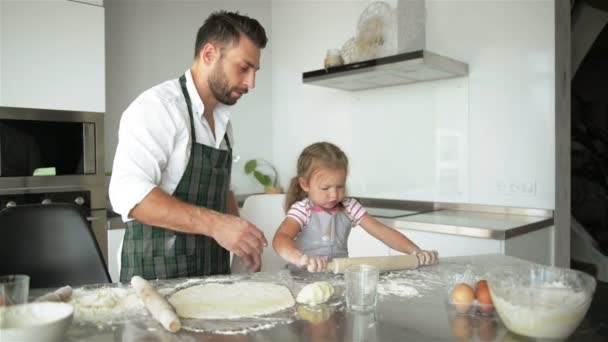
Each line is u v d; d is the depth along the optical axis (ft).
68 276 3.78
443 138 8.09
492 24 7.44
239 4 10.45
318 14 10.05
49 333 1.98
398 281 3.32
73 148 6.98
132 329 2.34
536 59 7.00
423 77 7.91
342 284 3.25
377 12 7.62
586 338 2.20
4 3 6.25
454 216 7.36
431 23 8.18
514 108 7.25
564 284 2.30
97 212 7.23
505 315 2.24
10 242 3.67
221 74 3.91
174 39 9.36
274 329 2.34
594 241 8.16
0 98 6.24
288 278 3.45
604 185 8.09
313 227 4.88
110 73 8.37
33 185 6.57
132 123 3.55
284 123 10.94
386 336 2.24
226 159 4.38
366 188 9.34
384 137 8.98
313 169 4.67
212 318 2.50
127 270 3.90
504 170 7.39
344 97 9.63
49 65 6.66
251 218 6.50
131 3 8.67
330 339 2.20
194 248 4.03
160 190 3.40
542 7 6.91
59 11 6.73
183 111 3.91
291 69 10.71
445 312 2.62
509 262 3.96
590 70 8.15
